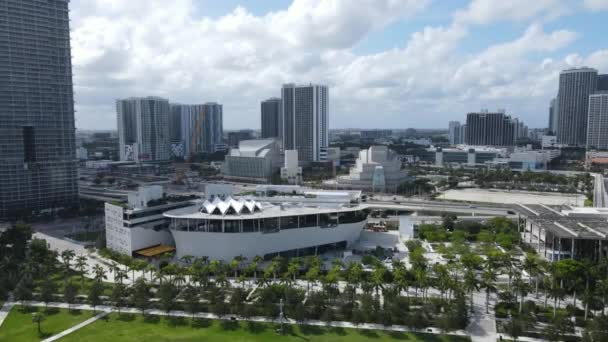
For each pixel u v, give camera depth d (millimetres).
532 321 149875
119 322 160250
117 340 146375
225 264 197500
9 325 159375
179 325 157000
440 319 148875
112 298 172875
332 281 169875
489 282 164875
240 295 165250
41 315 160750
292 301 162875
